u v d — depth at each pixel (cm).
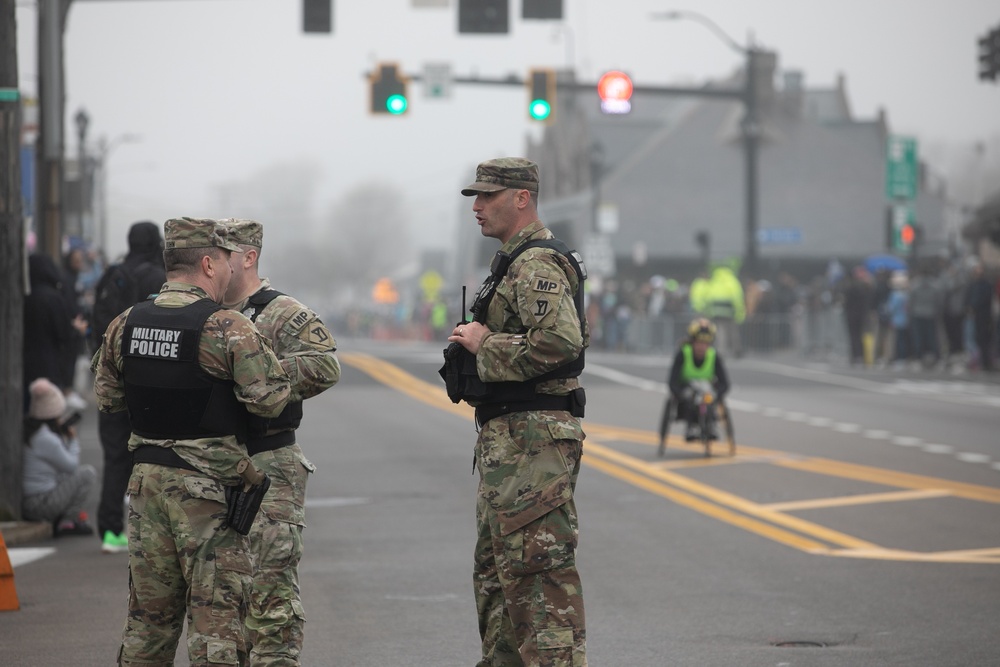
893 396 9281
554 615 2088
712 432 6056
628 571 3581
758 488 5128
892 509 4631
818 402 8856
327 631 2908
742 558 3762
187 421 2009
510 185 2145
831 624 2975
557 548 2089
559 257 2108
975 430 7181
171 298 2058
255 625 2295
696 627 2950
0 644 2803
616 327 16488
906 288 12200
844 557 3781
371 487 5153
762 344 14625
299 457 2400
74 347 4909
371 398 8931
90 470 4259
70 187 10231
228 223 2458
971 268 11400
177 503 2000
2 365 4122
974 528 4259
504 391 2108
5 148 4128
